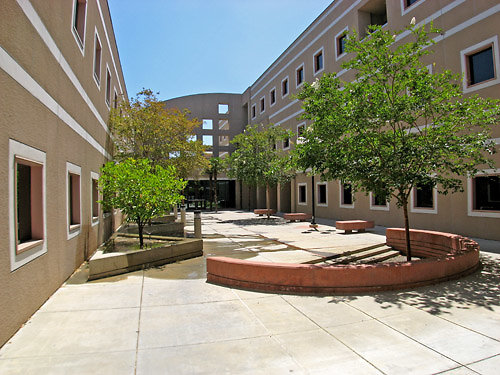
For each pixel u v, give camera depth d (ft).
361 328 14.02
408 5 49.83
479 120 22.82
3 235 12.90
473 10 39.65
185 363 11.21
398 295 18.33
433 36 44.45
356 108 23.04
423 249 31.68
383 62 22.95
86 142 29.50
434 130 22.97
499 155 36.50
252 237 43.37
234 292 19.24
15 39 14.35
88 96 30.50
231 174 73.56
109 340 12.98
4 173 13.12
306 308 16.46
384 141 23.52
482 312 15.74
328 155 24.18
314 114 24.77
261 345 12.53
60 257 20.66
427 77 22.67
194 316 15.52
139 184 28.50
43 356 11.66
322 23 71.15
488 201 38.60
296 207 84.94
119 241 34.01
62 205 21.30
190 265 26.94
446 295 18.25
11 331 13.33
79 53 26.71
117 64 56.65
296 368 10.87
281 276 19.13
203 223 66.23
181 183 31.55
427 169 23.45
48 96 18.70
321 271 18.83
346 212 63.93
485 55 38.93
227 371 10.69
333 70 67.10
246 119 135.54
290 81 86.02
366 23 60.59
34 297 16.01
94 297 18.42
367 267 19.04
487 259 27.68
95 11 34.30
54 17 19.94
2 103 13.07
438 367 10.86
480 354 11.73
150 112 54.65
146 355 11.76
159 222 56.13
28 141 15.75
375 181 22.71
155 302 17.54
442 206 43.60
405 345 12.45
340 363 11.17
